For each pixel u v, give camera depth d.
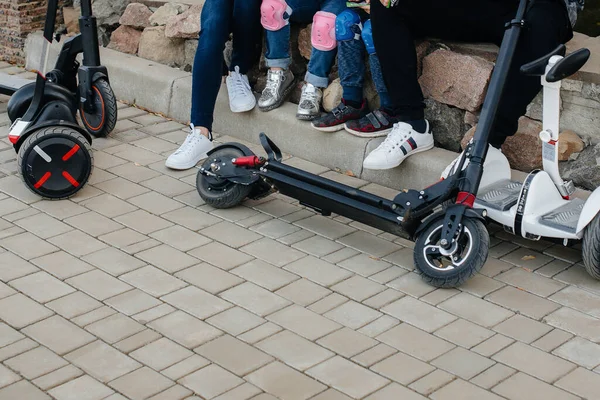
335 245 4.98
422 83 5.68
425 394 3.74
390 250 4.94
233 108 6.27
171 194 5.59
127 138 6.44
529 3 4.71
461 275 4.42
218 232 5.12
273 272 4.71
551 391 3.77
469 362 3.96
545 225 4.59
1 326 4.23
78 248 4.95
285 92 6.26
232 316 4.32
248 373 3.88
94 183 5.73
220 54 5.97
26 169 5.36
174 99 6.75
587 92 5.11
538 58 4.81
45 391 3.77
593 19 6.03
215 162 5.32
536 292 4.50
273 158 5.14
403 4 5.17
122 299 4.46
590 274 4.53
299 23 6.26
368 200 4.71
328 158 5.95
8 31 7.85
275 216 5.32
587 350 4.05
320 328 4.22
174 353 4.03
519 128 5.37
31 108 5.75
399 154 5.42
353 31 5.62
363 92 5.99
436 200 4.55
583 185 5.22
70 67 6.37
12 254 4.88
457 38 5.50
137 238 5.06
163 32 7.06
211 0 5.98
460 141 5.64
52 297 4.47
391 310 4.36
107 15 7.47
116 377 3.86
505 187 4.95
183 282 4.61
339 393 3.75
